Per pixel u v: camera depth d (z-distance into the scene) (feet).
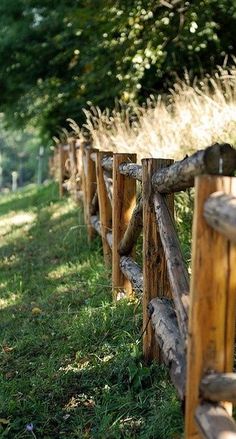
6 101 47.88
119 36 29.53
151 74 30.94
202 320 6.66
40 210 33.35
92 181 20.04
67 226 25.02
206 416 6.55
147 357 10.44
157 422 8.55
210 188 6.42
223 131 17.44
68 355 11.94
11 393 10.62
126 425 8.98
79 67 38.42
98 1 29.35
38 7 41.16
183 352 7.72
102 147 21.70
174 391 9.13
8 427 9.51
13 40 41.98
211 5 27.61
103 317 13.01
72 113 40.19
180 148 17.66
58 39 37.70
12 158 201.67
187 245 14.26
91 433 9.06
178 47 29.50
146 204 10.18
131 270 12.84
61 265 19.38
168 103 24.64
